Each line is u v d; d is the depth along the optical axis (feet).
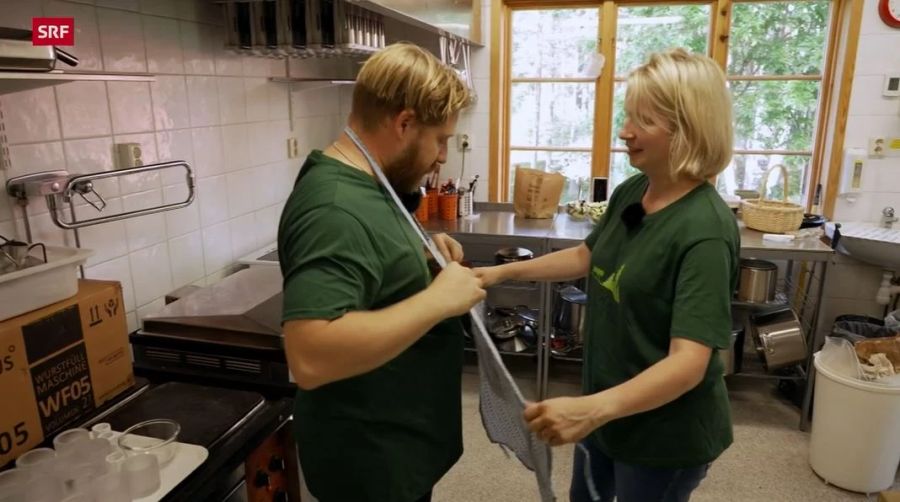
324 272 2.99
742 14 10.92
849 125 10.50
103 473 3.84
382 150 3.54
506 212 11.71
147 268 6.45
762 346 9.44
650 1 11.02
